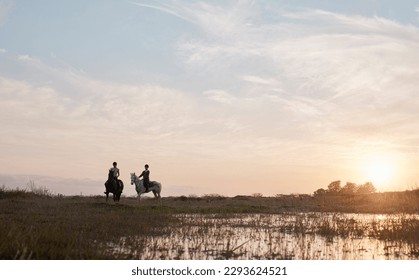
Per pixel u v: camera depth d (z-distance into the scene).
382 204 34.91
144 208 29.88
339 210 31.20
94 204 30.70
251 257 12.25
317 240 15.42
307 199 42.31
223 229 18.55
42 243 11.27
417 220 20.39
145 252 12.48
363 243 14.79
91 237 14.18
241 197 47.75
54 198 38.34
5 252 10.29
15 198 34.94
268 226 19.94
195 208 31.53
